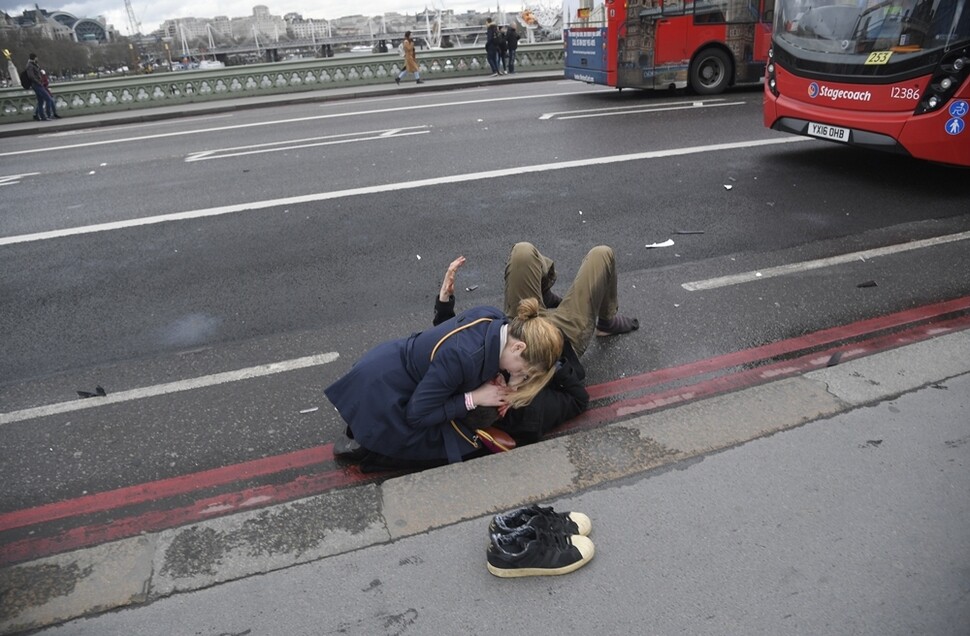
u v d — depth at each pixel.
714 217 6.59
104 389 4.17
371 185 8.22
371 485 2.97
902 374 3.57
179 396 4.05
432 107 14.87
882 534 2.57
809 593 2.35
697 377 3.95
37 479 3.38
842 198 6.96
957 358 3.70
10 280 5.99
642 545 2.57
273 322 4.93
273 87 19.75
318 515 2.80
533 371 2.83
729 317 4.63
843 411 3.29
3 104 17.69
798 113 7.82
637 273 5.44
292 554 2.62
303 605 2.39
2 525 3.06
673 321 4.62
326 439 3.56
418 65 20.64
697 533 2.62
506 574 2.44
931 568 2.42
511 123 11.82
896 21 6.62
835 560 2.47
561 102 14.23
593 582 2.43
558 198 7.36
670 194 7.32
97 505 3.16
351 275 5.68
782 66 8.03
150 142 12.98
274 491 3.19
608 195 7.38
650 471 2.96
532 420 3.23
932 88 6.43
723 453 3.05
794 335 4.35
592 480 2.93
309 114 15.41
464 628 2.27
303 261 6.02
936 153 6.58
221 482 3.27
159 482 3.30
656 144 9.52
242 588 2.48
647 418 3.33
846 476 2.87
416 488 2.92
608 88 16.72
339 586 2.46
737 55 13.62
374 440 3.03
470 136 10.86
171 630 2.32
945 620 2.23
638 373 4.02
